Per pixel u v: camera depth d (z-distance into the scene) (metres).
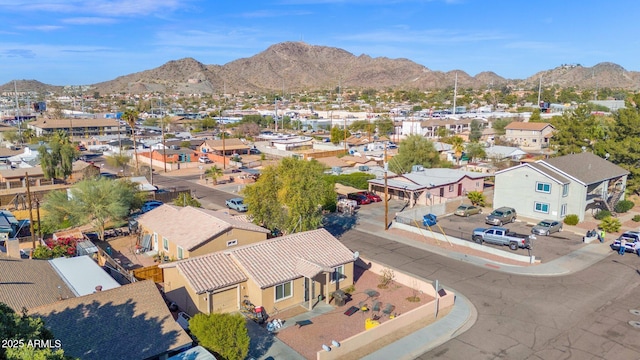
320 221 39.12
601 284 31.27
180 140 121.44
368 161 80.62
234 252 28.67
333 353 22.08
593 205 50.94
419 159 70.06
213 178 73.31
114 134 142.25
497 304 28.36
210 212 39.44
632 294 29.55
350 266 31.22
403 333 24.70
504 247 39.84
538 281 32.00
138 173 79.75
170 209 40.44
